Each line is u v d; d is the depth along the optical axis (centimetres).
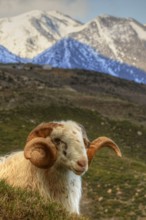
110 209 5384
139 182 6353
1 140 8850
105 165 7719
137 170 7619
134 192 5916
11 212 846
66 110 13888
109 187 6156
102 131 12975
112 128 13288
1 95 14338
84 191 5997
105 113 15300
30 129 10712
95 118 13862
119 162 8038
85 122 13375
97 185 6253
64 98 15938
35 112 12888
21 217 848
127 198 5712
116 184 6294
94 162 7806
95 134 12525
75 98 16575
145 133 13350
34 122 11750
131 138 12800
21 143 8862
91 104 16138
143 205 5472
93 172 6756
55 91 17338
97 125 13362
